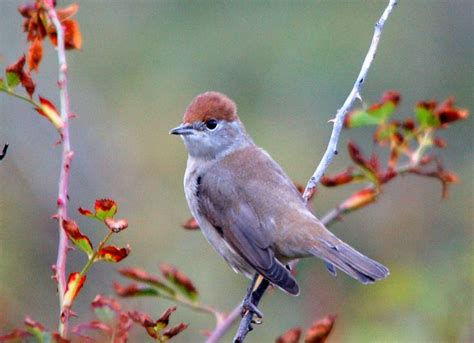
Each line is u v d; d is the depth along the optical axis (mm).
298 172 16781
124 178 16797
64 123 7207
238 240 8898
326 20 17953
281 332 13195
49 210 15758
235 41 17859
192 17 18297
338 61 17688
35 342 6348
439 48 18688
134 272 8195
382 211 15242
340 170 17000
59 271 6590
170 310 6777
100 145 17047
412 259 13992
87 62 18078
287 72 17594
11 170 15883
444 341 11750
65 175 7004
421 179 15562
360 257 8539
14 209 15438
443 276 12328
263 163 9406
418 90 18438
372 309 12297
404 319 12023
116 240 15727
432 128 8797
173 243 15719
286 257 8875
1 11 16469
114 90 17859
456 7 18797
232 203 9102
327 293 12945
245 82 17609
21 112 16359
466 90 18453
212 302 14672
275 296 13516
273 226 8820
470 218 14953
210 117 9586
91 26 18375
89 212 6352
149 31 18328
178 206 16656
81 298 13945
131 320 6945
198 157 9648
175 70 18000
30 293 14070
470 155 16906
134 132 17406
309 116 17375
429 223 15039
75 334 6988
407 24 18766
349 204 8859
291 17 17953
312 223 8805
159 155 17203
